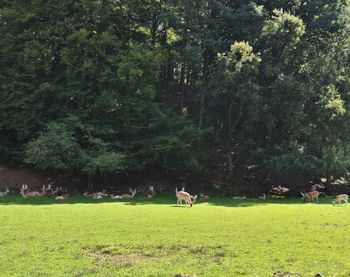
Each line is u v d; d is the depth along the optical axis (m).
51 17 46.81
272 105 44.59
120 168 42.41
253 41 46.47
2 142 47.16
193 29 47.19
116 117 45.78
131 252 16.61
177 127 46.19
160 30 54.84
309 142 45.41
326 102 43.25
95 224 22.53
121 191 44.91
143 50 46.06
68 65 43.97
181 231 20.62
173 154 45.72
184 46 47.97
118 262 15.09
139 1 49.78
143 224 22.61
